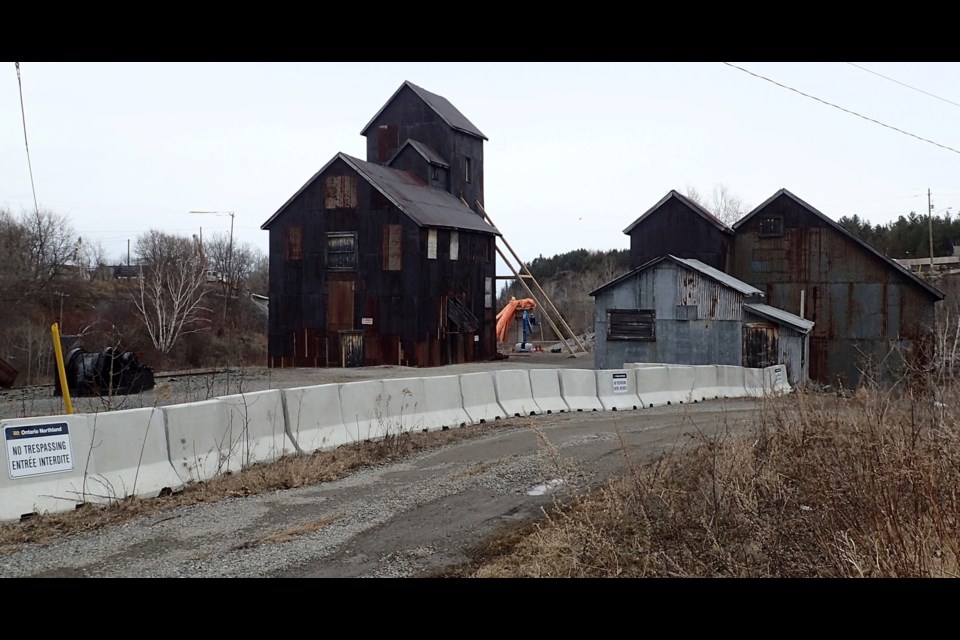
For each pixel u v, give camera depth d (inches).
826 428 393.4
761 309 1368.1
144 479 413.1
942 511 269.4
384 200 1531.7
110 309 1996.8
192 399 895.7
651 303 1384.1
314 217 1577.3
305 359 1583.4
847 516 294.0
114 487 397.7
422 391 657.0
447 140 1873.8
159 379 1185.4
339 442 555.2
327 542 328.5
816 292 1567.4
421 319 1529.3
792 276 1587.1
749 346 1318.9
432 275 1562.5
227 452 468.8
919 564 247.6
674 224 1685.5
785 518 332.8
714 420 705.6
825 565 276.7
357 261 1550.2
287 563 301.4
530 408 779.4
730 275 1631.4
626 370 903.1
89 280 2390.5
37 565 299.7
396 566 299.0
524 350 2295.8
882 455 298.4
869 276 1530.5
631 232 1728.6
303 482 446.6
